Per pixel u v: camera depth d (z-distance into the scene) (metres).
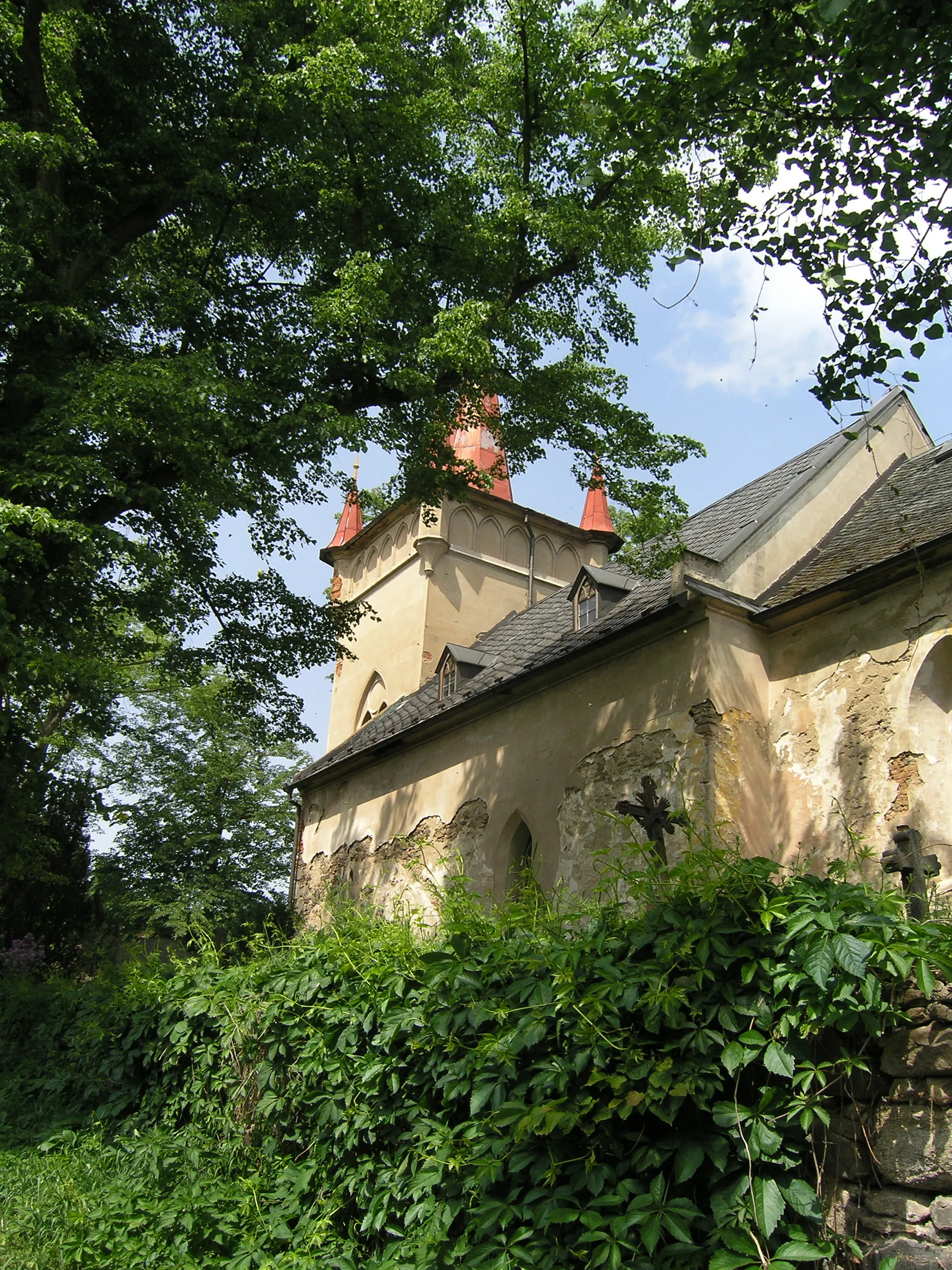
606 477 12.90
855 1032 3.92
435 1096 5.38
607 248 12.16
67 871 21.89
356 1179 5.60
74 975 20.09
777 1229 3.78
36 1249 5.78
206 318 13.64
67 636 12.23
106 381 10.16
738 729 11.27
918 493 12.40
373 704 24.78
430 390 11.73
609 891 5.64
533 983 4.72
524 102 12.24
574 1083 4.35
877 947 3.69
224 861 28.09
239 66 12.94
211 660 15.58
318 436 11.69
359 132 12.13
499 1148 4.48
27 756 13.21
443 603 23.28
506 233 12.41
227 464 11.48
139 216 13.06
